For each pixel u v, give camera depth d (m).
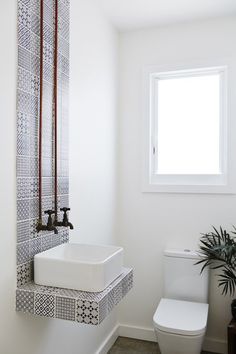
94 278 1.43
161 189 2.77
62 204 1.91
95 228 2.41
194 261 2.55
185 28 2.72
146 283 2.82
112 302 1.50
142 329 2.81
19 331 1.49
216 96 2.74
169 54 2.76
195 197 2.70
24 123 1.53
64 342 1.92
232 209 2.61
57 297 1.39
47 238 1.74
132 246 2.86
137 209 2.85
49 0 1.75
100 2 2.38
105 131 2.60
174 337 2.06
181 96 2.83
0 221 1.37
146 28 2.81
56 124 1.80
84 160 2.22
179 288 2.59
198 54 2.68
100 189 2.51
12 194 1.45
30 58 1.58
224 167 2.66
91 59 2.32
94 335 2.37
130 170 2.87
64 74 1.92
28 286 1.50
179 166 2.84
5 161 1.40
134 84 2.86
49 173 1.76
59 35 1.86
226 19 2.61
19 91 1.49
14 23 1.45
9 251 1.43
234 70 2.59
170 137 2.86
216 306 2.64
